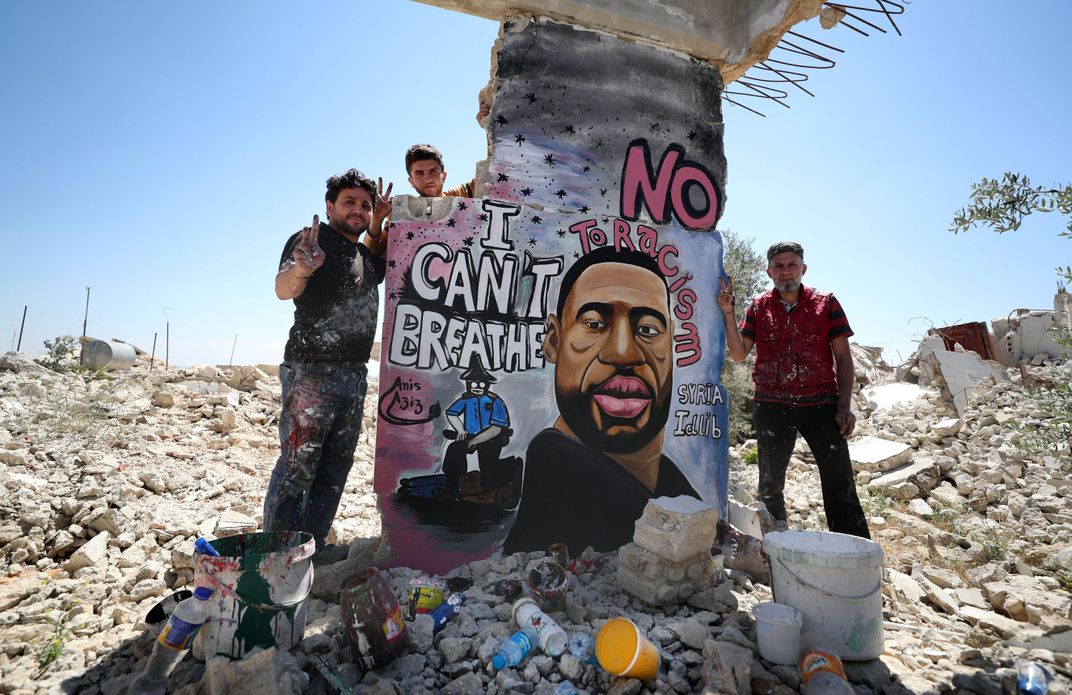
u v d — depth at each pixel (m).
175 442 5.83
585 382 3.76
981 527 4.97
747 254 9.37
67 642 2.63
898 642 2.77
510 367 3.60
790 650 2.36
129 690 2.13
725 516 4.07
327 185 3.46
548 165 3.77
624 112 3.96
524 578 3.11
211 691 1.92
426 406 3.43
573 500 3.67
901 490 6.11
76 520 3.87
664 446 3.92
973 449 6.98
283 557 2.33
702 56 4.26
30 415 5.33
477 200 3.61
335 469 3.48
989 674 2.42
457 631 2.58
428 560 3.36
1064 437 3.44
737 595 3.16
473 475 3.48
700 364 4.07
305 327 3.29
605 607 2.91
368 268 3.53
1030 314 11.22
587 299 3.79
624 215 3.91
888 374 12.87
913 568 3.94
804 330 3.88
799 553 2.57
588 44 3.91
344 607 2.28
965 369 9.11
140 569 3.41
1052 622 3.12
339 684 2.13
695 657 2.40
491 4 3.73
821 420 3.80
